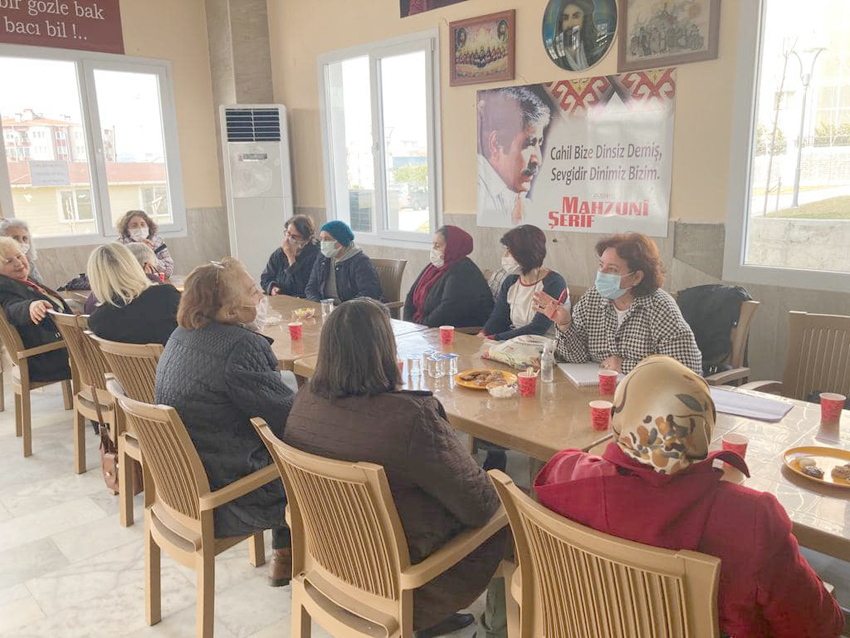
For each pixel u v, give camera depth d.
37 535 2.54
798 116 3.05
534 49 3.91
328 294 4.12
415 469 1.40
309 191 5.79
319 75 5.35
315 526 1.50
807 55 2.98
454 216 4.62
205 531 1.79
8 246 3.25
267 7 5.66
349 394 1.43
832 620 1.04
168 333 2.51
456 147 4.50
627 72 3.52
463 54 4.27
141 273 2.55
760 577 0.95
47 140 5.07
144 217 4.59
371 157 5.24
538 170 4.03
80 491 2.90
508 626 1.51
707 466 1.00
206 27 5.75
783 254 3.20
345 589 1.51
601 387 2.03
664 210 3.50
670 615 1.00
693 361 2.22
